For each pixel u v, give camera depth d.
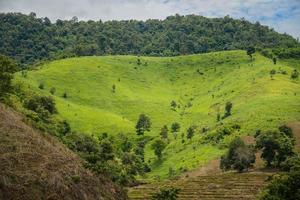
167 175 149.88
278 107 183.62
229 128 171.38
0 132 65.06
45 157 64.75
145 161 172.88
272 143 134.25
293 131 157.88
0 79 92.69
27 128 71.50
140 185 129.88
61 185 61.19
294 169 57.91
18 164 59.66
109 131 197.12
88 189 67.25
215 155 154.00
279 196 55.00
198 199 107.81
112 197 72.31
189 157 161.50
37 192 57.16
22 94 165.00
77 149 111.19
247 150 136.62
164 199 84.00
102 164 88.44
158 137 196.00
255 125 167.38
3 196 53.28
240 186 117.38
